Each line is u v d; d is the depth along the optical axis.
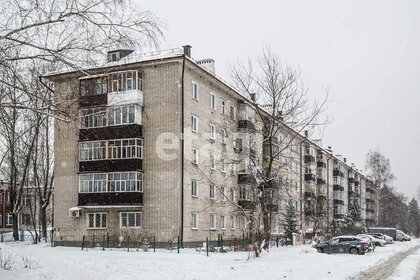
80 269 17.78
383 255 34.16
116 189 37.69
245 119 46.19
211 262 24.69
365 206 106.50
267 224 29.67
